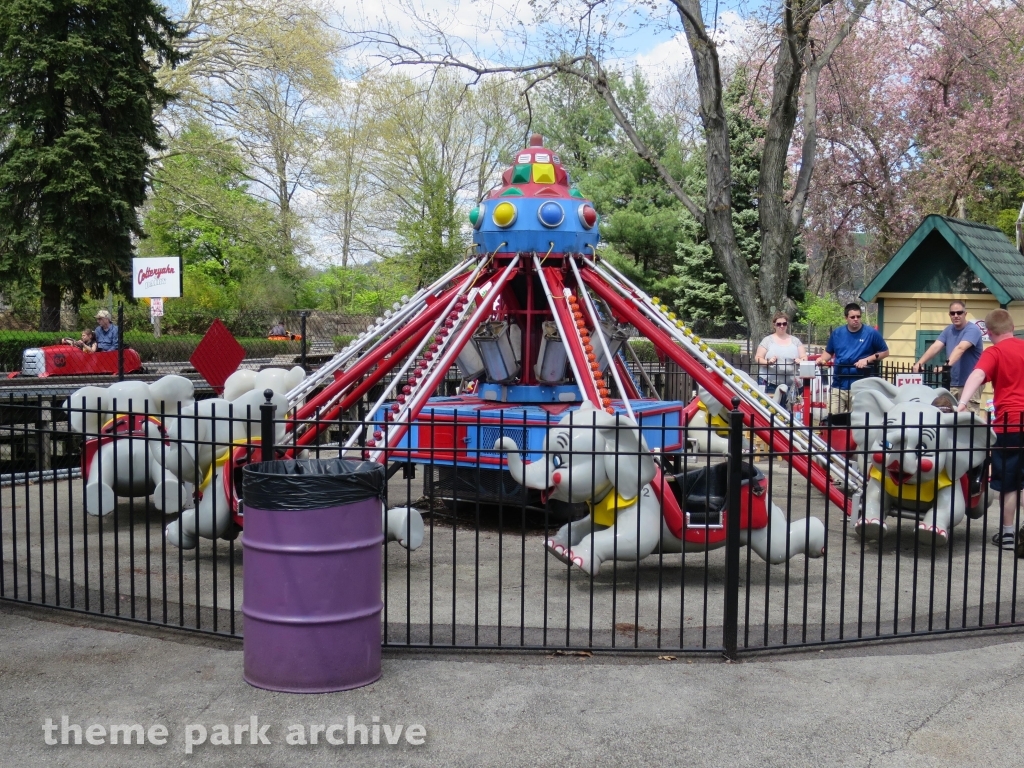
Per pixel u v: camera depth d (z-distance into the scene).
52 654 5.35
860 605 5.66
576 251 9.77
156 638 5.64
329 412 9.58
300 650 4.73
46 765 3.98
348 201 43.44
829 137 28.73
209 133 35.47
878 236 36.78
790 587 6.99
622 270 42.19
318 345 27.98
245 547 4.87
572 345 8.98
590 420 6.47
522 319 10.07
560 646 5.39
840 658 5.36
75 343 19.64
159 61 30.98
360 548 4.82
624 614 6.22
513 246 9.62
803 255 36.06
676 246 39.25
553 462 6.38
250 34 31.94
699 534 6.77
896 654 5.44
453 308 9.48
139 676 5.00
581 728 4.36
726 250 15.23
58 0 27.94
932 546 5.84
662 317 9.55
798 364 12.56
